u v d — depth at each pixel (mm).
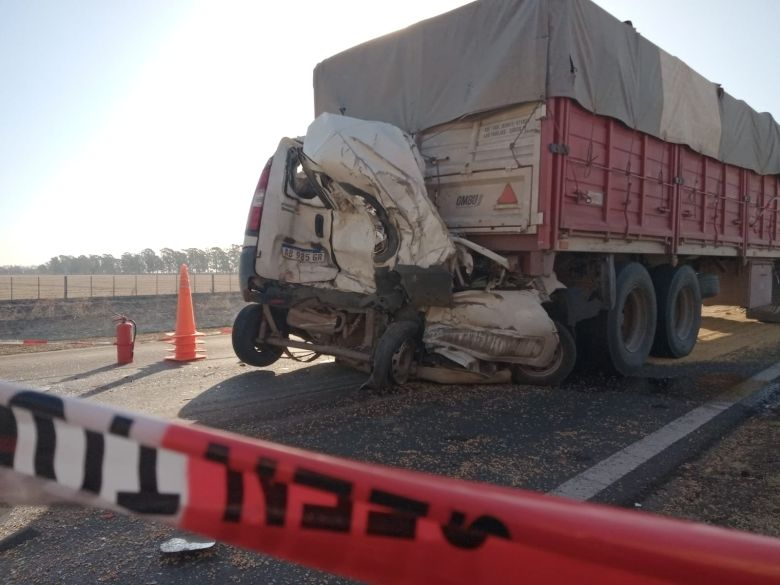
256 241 6176
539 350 5766
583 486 3576
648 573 1058
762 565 1021
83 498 1578
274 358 6965
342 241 6012
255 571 2646
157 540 2904
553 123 5453
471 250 6031
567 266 6555
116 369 7148
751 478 3744
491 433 4547
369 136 5328
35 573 2607
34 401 1659
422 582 1224
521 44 5531
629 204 6691
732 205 9312
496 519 1160
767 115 10133
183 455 1447
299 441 4328
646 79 6770
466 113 5957
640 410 5250
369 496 1265
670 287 7773
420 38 6484
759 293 10641
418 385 6090
